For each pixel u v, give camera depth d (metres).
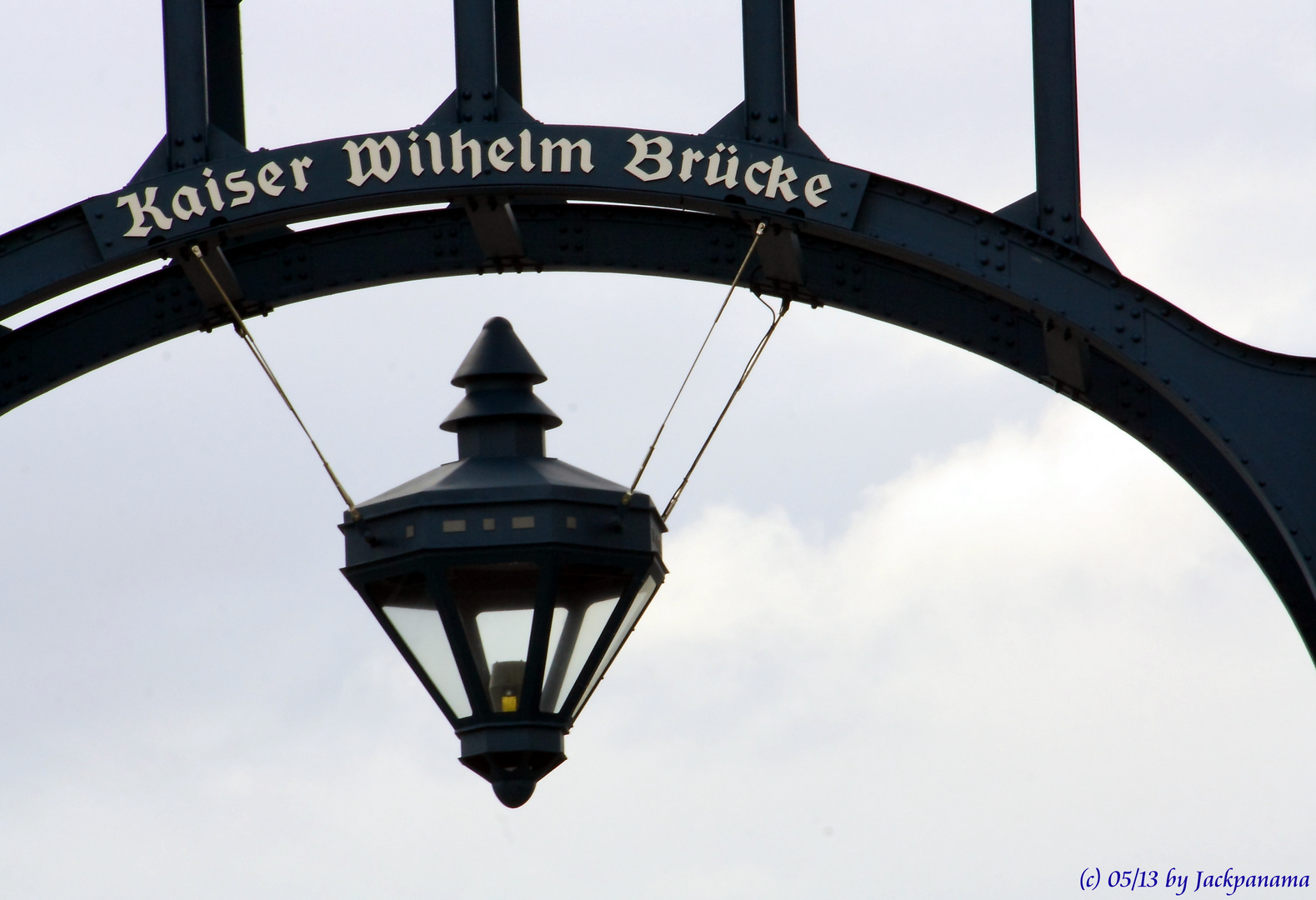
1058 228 14.92
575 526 14.12
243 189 15.13
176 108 15.40
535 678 14.16
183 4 15.48
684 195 14.89
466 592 14.20
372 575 14.27
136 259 15.22
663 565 14.90
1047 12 15.17
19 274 15.20
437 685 14.34
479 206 15.56
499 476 14.45
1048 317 14.91
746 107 15.07
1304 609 16.52
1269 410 14.48
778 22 15.11
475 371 15.07
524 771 14.32
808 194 14.85
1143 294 14.65
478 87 15.15
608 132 15.00
